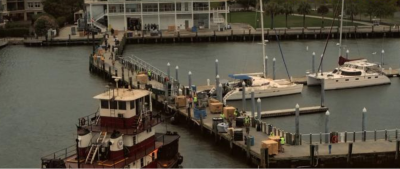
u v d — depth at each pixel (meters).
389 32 190.62
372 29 190.38
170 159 67.62
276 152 70.56
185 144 80.56
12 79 129.25
